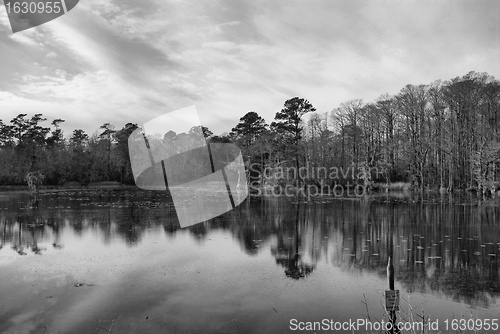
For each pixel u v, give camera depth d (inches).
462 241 630.5
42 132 2755.9
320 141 2325.3
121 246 602.5
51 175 2460.6
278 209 1130.7
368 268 471.2
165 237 680.4
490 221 850.8
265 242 635.5
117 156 2284.7
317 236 689.0
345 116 2407.7
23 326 305.6
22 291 387.2
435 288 392.5
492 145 1501.0
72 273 452.1
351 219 905.5
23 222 864.3
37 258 524.4
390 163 2086.6
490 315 321.1
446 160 1955.0
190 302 357.7
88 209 1138.7
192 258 524.1
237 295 376.5
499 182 1541.6
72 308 342.3
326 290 390.3
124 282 417.1
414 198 1504.7
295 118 2106.3
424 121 2033.7
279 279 428.5
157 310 338.0
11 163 2440.9
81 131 3265.3
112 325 306.8
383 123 2391.7
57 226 805.2
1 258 525.7
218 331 296.5
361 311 333.7
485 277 429.1
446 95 1962.4
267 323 310.7
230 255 542.6
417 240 642.8
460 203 1280.8
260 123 2305.6
